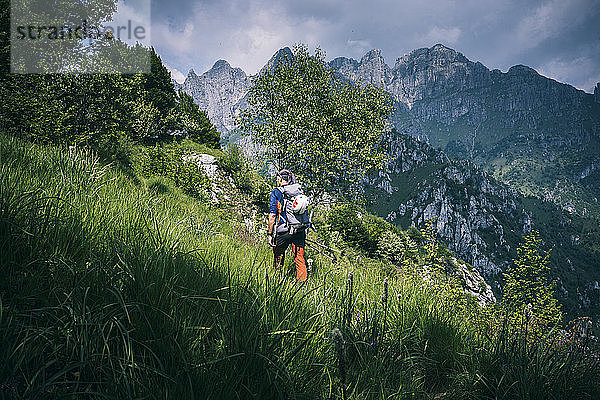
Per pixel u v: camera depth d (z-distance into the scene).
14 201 2.01
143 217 2.97
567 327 2.96
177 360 1.49
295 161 17.61
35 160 3.68
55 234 1.99
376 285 4.18
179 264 2.27
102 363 1.34
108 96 16.27
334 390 1.74
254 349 1.60
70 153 4.57
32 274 1.65
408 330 2.81
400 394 1.99
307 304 2.51
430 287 5.42
